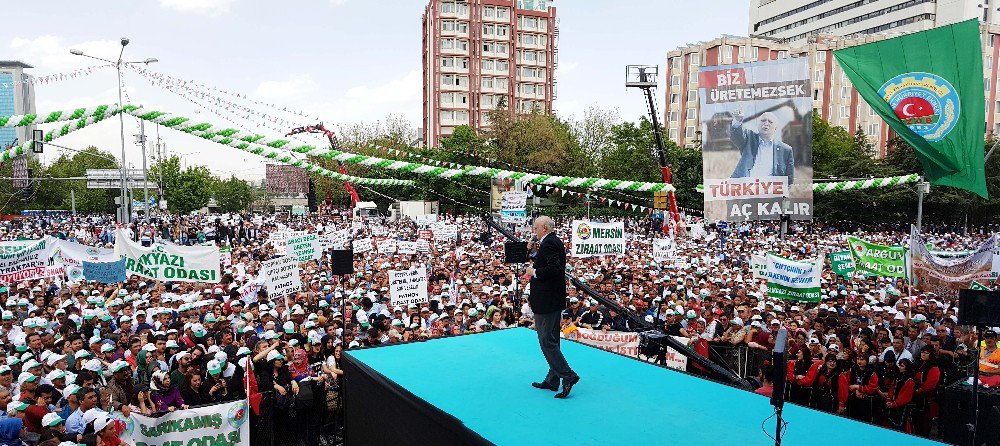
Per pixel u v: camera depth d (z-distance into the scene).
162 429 7.59
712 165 12.91
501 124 60.97
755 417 5.19
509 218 32.03
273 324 11.45
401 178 48.84
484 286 17.09
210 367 9.02
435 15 94.25
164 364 9.80
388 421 6.16
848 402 10.15
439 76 94.50
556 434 4.84
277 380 9.70
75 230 42.47
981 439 8.84
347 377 7.27
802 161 12.55
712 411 5.33
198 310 13.35
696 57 77.31
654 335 8.73
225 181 99.25
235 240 38.09
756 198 12.76
